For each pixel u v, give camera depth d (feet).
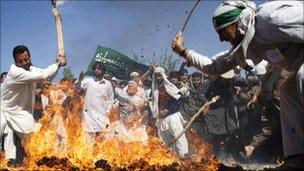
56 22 25.41
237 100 32.86
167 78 36.91
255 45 14.35
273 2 14.06
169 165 18.04
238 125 32.91
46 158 18.11
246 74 33.04
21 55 24.53
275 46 14.16
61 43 25.48
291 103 15.28
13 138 24.93
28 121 24.97
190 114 33.81
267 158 30.58
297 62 14.25
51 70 24.85
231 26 14.43
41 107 35.09
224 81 32.63
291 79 15.15
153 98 36.50
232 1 14.53
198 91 33.76
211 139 33.40
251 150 30.58
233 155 32.96
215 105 33.12
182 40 15.70
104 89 37.45
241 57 14.47
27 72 24.23
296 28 13.48
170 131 34.30
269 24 13.74
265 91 29.94
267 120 30.32
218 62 15.03
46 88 35.94
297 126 15.19
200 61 15.42
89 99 37.19
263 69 32.27
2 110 24.75
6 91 24.54
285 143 15.53
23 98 24.80
